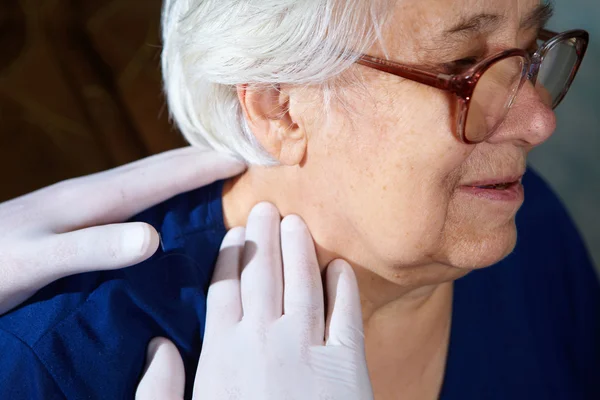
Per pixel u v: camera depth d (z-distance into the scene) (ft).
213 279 2.84
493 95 2.39
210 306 2.77
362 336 2.71
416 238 2.59
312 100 2.56
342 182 2.63
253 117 2.68
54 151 6.59
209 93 2.81
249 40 2.49
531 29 2.65
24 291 2.63
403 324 3.18
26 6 6.64
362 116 2.50
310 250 2.82
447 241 2.64
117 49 6.83
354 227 2.72
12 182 6.45
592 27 7.23
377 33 2.37
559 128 7.27
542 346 3.79
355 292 2.78
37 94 6.58
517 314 3.68
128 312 2.72
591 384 4.07
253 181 2.95
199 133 3.06
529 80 2.64
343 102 2.51
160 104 6.81
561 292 3.96
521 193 2.72
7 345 2.54
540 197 3.94
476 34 2.42
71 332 2.59
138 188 2.91
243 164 3.01
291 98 2.60
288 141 2.68
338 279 2.80
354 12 2.36
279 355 2.57
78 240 2.57
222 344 2.65
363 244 2.79
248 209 2.98
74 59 6.72
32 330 2.57
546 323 3.84
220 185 3.08
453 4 2.34
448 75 2.35
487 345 3.54
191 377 2.83
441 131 2.43
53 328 2.58
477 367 3.50
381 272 2.84
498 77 2.38
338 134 2.56
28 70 6.59
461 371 3.44
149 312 2.75
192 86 2.84
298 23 2.41
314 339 2.64
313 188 2.74
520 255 3.78
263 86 2.61
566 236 3.99
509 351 3.62
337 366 2.58
